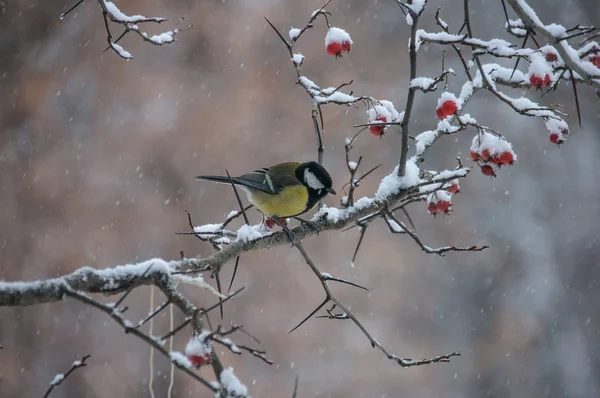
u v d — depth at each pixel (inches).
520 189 767.1
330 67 743.7
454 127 221.9
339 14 757.9
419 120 749.9
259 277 663.8
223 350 637.3
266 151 692.1
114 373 590.6
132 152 672.4
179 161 673.6
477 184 768.3
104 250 634.8
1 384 578.9
